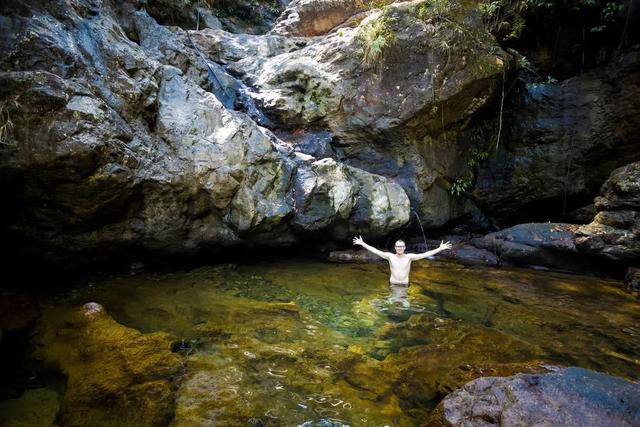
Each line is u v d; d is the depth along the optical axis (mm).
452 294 6449
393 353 4320
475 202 10555
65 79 5188
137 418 3072
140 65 6527
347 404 3367
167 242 6598
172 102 6754
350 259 8438
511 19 10281
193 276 6762
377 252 7191
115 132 5469
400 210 8586
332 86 9156
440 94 8766
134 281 6348
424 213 9500
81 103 5102
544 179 9930
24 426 2969
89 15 6508
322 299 5977
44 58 5176
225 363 3924
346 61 9258
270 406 3285
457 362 4117
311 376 3775
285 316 5223
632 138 9109
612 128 9250
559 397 2945
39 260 5797
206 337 4477
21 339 4242
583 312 5770
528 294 6566
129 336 4367
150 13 10672
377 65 9031
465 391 3182
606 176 9539
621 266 7547
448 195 10070
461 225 10609
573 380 3141
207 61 9492
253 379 3670
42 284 5945
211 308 5340
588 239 7629
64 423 3010
